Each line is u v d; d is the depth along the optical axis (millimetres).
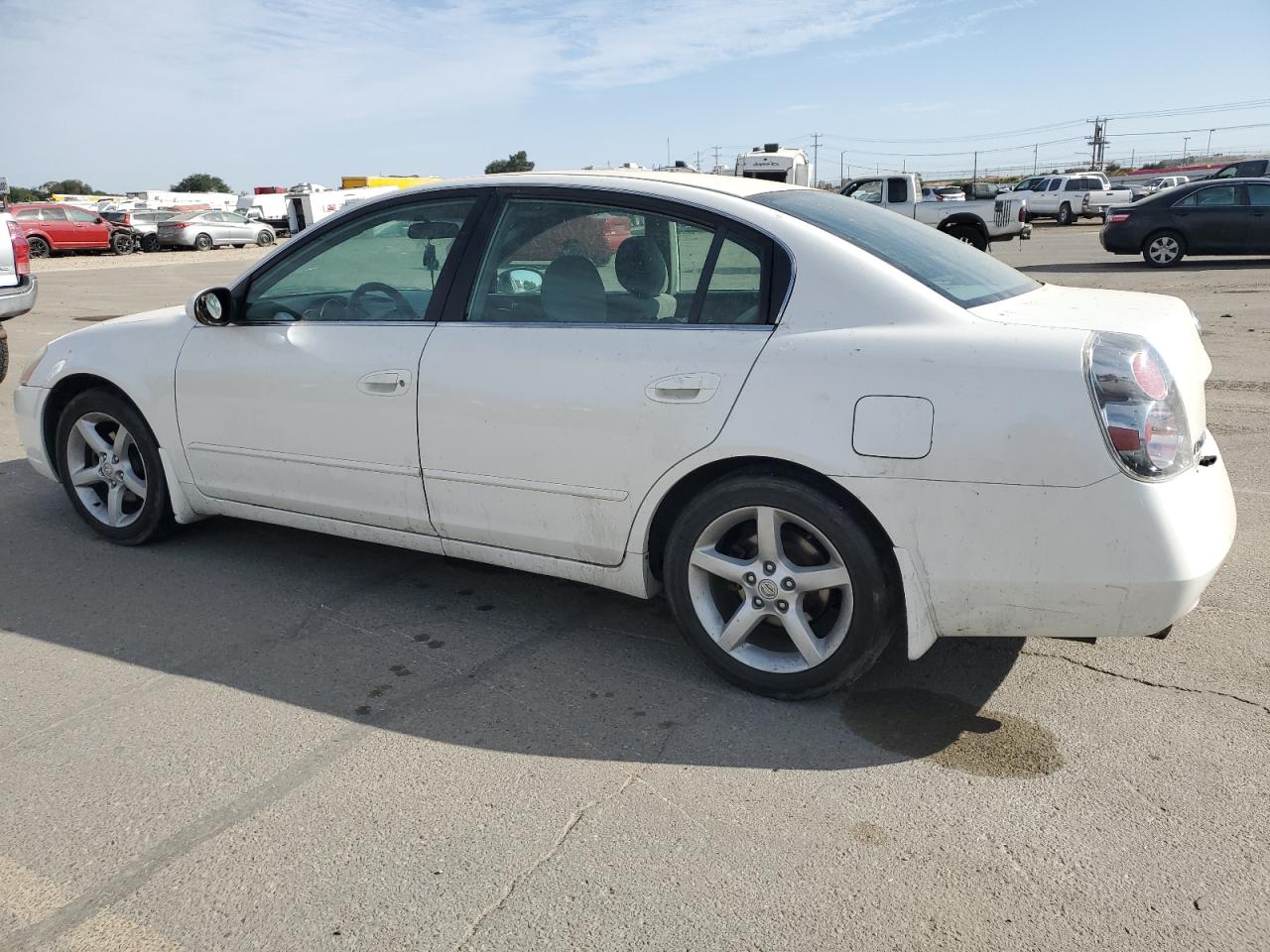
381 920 2279
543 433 3350
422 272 3717
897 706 3186
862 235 3252
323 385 3807
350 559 4531
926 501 2828
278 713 3201
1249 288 13562
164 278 22891
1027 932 2203
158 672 3480
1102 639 3596
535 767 2881
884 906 2291
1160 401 2711
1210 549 2758
